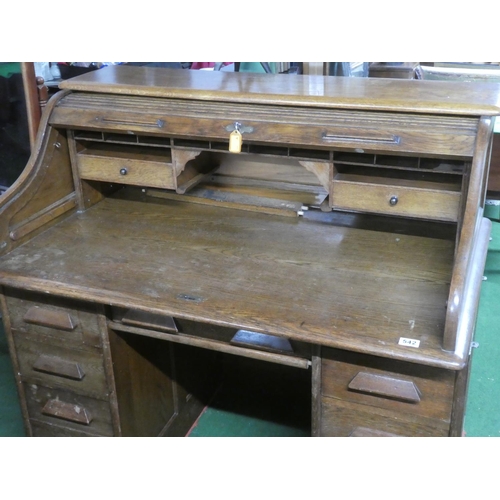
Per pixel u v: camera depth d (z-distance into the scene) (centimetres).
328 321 187
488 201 397
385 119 202
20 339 239
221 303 197
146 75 256
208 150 226
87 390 236
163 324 211
